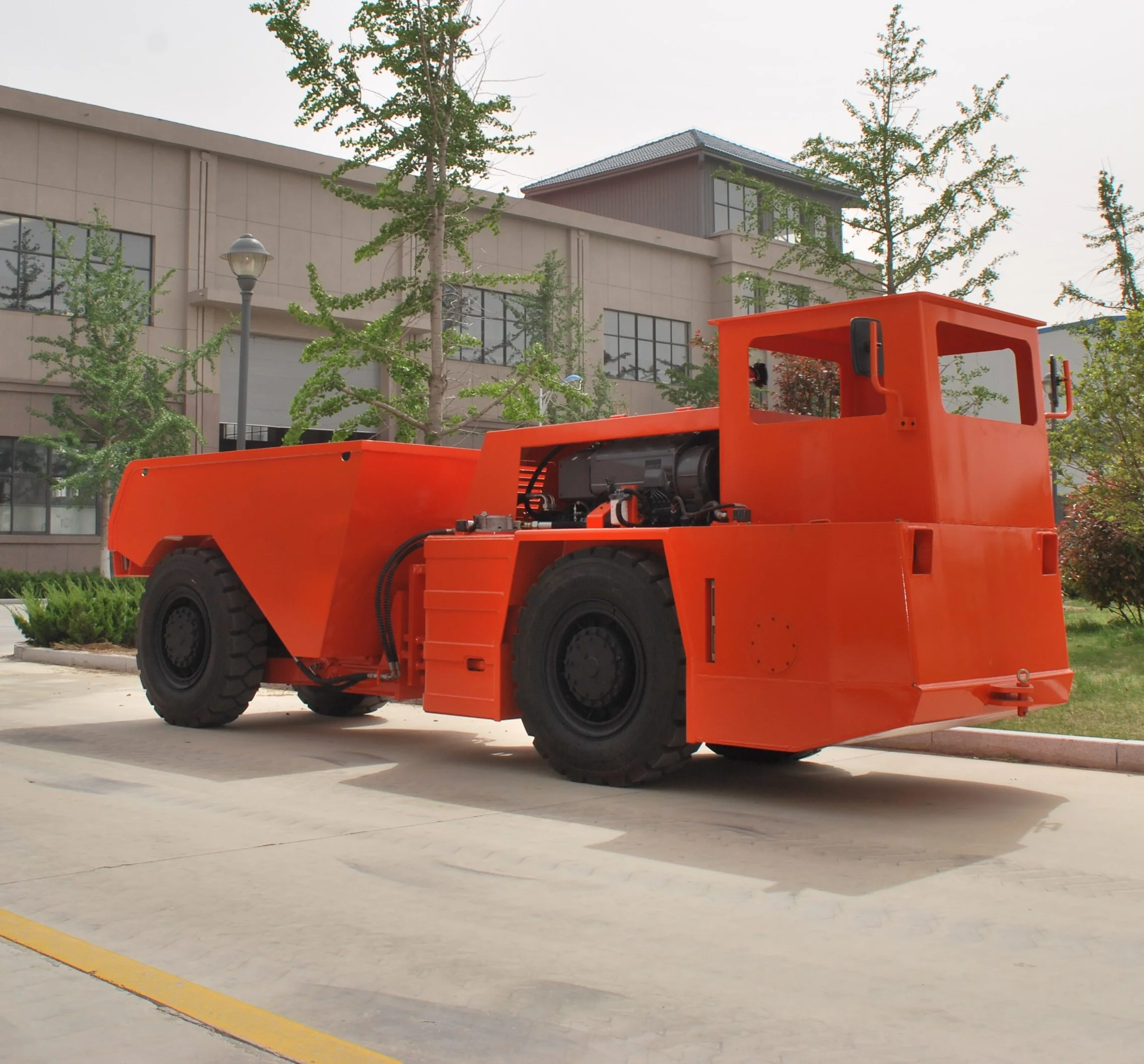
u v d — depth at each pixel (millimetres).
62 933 3895
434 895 4402
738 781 6859
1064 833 5508
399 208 13039
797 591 5895
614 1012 3268
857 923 4098
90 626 14734
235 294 30703
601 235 37750
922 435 5941
